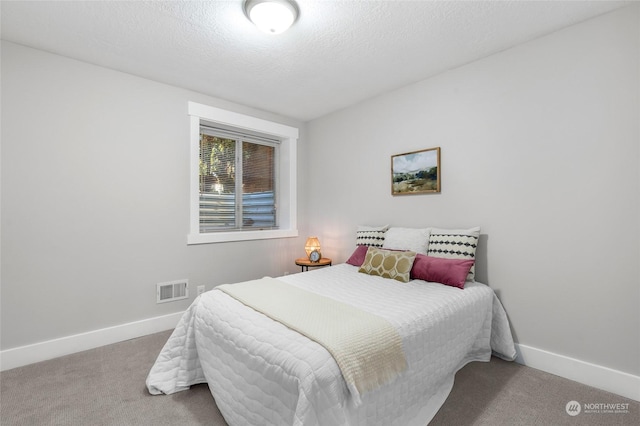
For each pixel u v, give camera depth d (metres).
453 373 1.99
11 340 2.15
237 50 2.28
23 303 2.20
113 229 2.58
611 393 1.83
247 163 3.74
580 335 1.97
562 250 2.04
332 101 3.35
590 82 1.92
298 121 4.00
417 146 2.85
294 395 1.15
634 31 1.77
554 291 2.07
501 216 2.31
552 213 2.07
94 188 2.49
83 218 2.44
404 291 2.06
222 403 1.55
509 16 1.89
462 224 2.54
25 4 1.76
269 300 1.81
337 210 3.66
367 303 1.81
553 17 1.91
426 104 2.78
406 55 2.36
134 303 2.69
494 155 2.35
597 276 1.90
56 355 2.30
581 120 1.96
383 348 1.37
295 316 1.55
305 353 1.22
